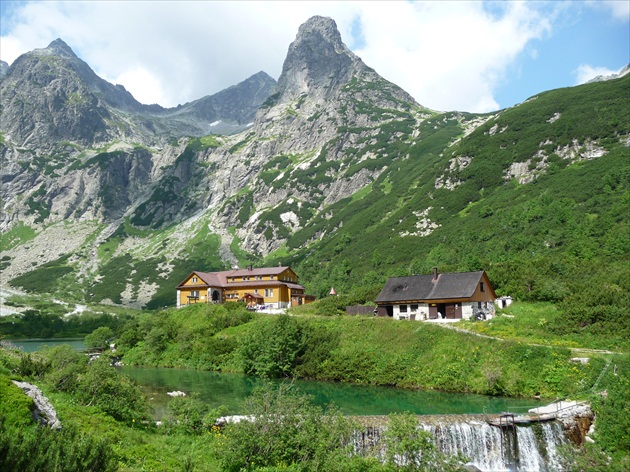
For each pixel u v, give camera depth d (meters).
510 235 110.00
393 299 75.69
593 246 87.88
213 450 29.38
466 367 53.88
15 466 15.64
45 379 34.00
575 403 40.31
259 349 68.56
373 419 35.69
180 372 70.62
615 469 31.89
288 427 29.23
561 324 60.53
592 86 187.50
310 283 143.38
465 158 176.38
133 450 26.03
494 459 35.16
